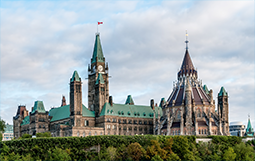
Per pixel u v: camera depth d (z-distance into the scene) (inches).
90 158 7760.8
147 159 7701.8
